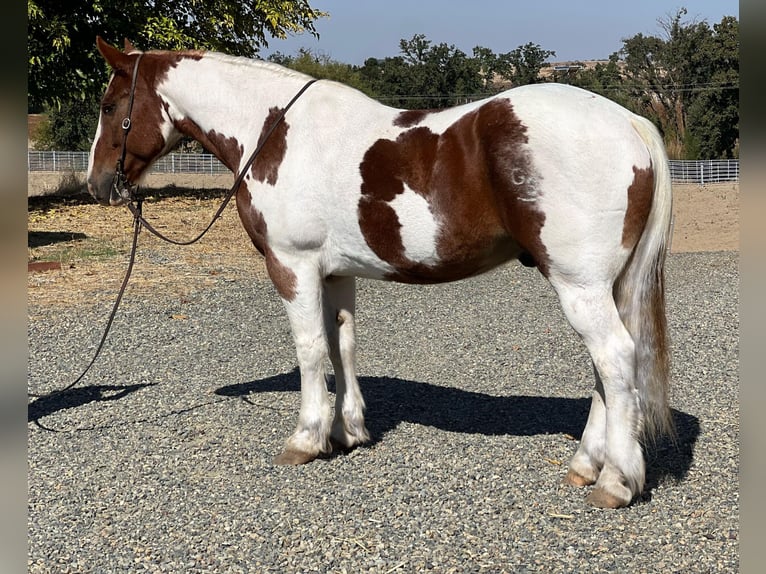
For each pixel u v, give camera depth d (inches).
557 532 145.3
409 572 133.2
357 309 353.7
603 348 145.7
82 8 688.4
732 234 632.4
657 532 144.4
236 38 820.6
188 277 410.9
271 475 175.5
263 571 135.2
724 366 258.2
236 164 184.4
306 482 171.2
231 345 293.3
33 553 142.9
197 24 773.9
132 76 192.9
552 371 258.1
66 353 283.0
